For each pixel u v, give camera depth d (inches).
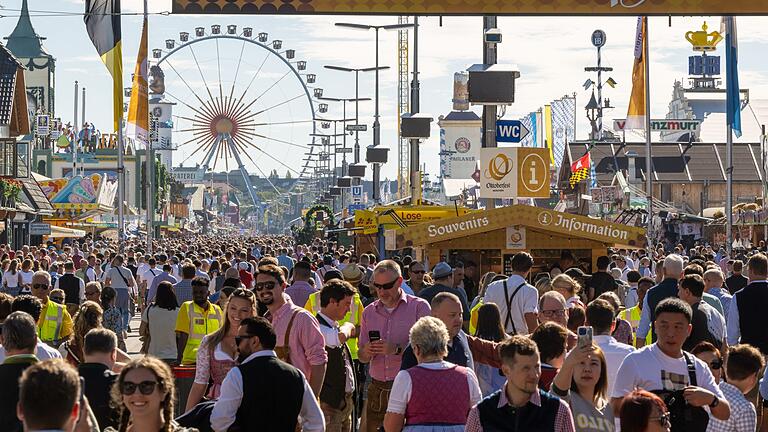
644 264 1353.3
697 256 1193.4
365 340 502.9
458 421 362.6
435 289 650.8
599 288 862.5
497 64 1136.8
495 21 1137.4
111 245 2331.4
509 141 1156.5
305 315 456.8
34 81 5482.3
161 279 980.6
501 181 1123.9
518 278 579.5
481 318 493.7
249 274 989.2
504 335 495.2
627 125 1739.7
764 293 570.9
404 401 362.6
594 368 344.8
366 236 1931.6
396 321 498.0
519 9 928.9
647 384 369.1
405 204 1782.7
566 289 591.5
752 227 2397.9
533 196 1122.0
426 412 361.1
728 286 826.8
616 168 4030.5
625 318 661.3
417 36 2158.0
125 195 4205.2
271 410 368.5
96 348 399.5
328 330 500.1
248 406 366.9
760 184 4114.2
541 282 648.4
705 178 4104.3
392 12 930.1
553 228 1074.1
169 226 5762.8
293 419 372.8
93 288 794.8
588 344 345.1
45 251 1715.1
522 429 325.4
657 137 4940.9
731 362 396.8
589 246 1097.4
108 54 1341.0
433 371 364.8
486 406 329.1
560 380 346.3
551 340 389.4
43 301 675.4
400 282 498.9
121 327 820.0
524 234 1083.3
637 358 371.9
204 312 600.7
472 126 4544.8
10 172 2192.4
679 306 368.8
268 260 607.2
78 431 287.1
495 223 1071.0
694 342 502.3
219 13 920.9
